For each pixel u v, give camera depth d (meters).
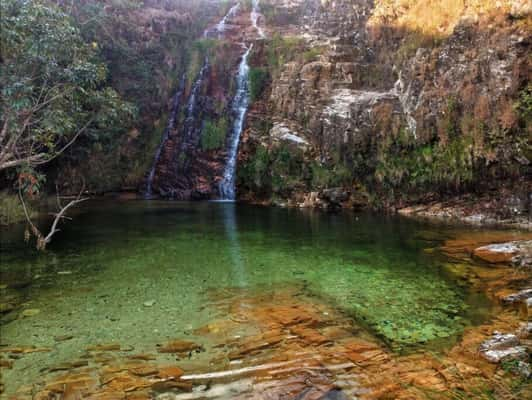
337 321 3.68
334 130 11.31
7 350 3.17
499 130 8.59
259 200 12.61
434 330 3.47
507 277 4.74
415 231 7.62
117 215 9.99
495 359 2.92
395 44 12.02
